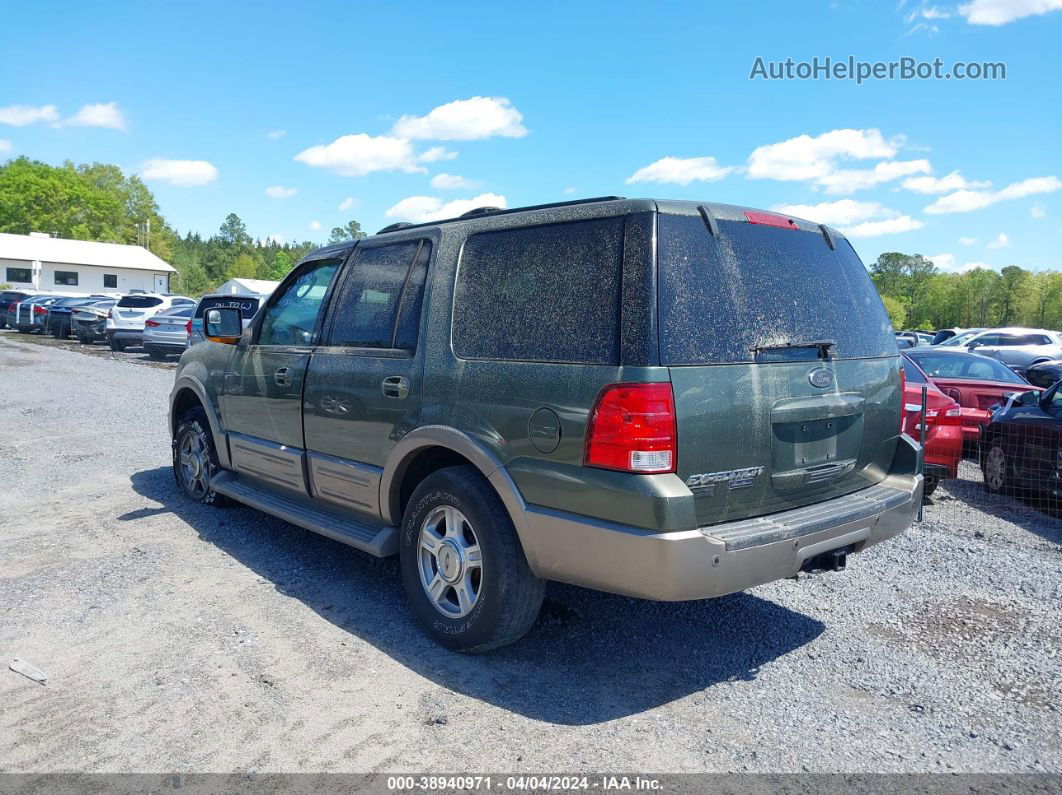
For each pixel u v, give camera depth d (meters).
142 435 9.36
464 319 3.70
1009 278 112.50
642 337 2.98
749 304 3.31
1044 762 2.91
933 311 126.06
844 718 3.21
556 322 3.30
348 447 4.26
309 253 5.03
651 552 2.89
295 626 3.94
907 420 6.93
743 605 4.43
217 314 5.20
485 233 3.75
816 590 4.71
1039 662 3.76
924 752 2.96
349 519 4.43
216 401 5.57
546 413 3.21
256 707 3.14
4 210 87.75
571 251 3.33
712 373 3.08
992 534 6.15
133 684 3.31
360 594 4.39
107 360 20.50
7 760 2.75
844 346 3.71
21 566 4.72
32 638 3.74
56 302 30.03
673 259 3.12
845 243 4.10
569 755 2.87
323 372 4.43
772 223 3.61
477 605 3.51
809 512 3.42
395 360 3.96
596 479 3.03
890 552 5.49
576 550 3.12
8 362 18.86
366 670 3.49
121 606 4.14
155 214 111.75
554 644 3.84
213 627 3.90
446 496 3.63
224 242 157.62
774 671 3.62
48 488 6.66
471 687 3.37
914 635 4.06
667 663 3.68
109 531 5.45
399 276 4.16
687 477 2.99
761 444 3.22
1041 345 17.98
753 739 3.02
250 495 5.21
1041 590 4.75
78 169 106.31
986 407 9.45
